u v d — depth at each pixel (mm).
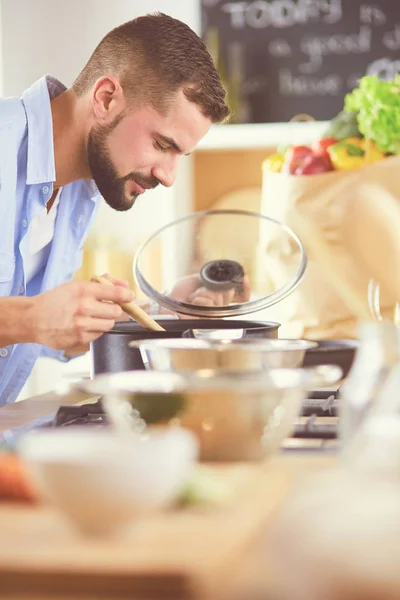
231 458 971
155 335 1523
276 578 594
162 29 2062
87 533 670
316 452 1034
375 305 2105
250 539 664
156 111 2062
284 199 2164
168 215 4062
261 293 1997
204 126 2104
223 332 1523
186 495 741
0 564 595
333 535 602
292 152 2191
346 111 2334
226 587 589
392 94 2205
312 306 2160
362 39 4016
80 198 2295
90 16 4191
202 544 638
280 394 965
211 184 4176
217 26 4145
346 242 2137
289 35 4090
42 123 2094
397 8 3977
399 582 558
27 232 2119
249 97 4129
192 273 1974
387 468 842
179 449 694
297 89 4094
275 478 874
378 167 2125
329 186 2137
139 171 2121
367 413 900
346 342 1653
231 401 956
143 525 701
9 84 4227
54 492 663
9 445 921
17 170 2100
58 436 739
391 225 2115
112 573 583
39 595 591
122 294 1494
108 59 2094
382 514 648
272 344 1215
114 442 726
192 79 2049
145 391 968
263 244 1997
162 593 580
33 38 4215
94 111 2098
